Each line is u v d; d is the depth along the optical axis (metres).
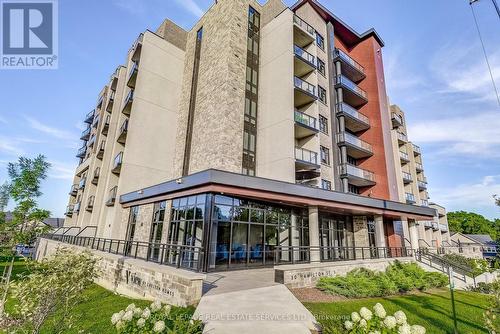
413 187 34.09
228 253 11.64
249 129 18.31
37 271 5.31
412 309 8.09
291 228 14.80
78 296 5.93
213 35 20.91
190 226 11.99
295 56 18.58
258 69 20.36
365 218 19.33
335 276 10.55
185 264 11.66
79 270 5.77
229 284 8.78
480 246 35.12
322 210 16.47
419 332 3.63
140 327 3.77
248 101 18.81
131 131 19.84
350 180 21.33
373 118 24.03
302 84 18.67
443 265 17.14
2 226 8.96
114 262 10.77
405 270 13.59
